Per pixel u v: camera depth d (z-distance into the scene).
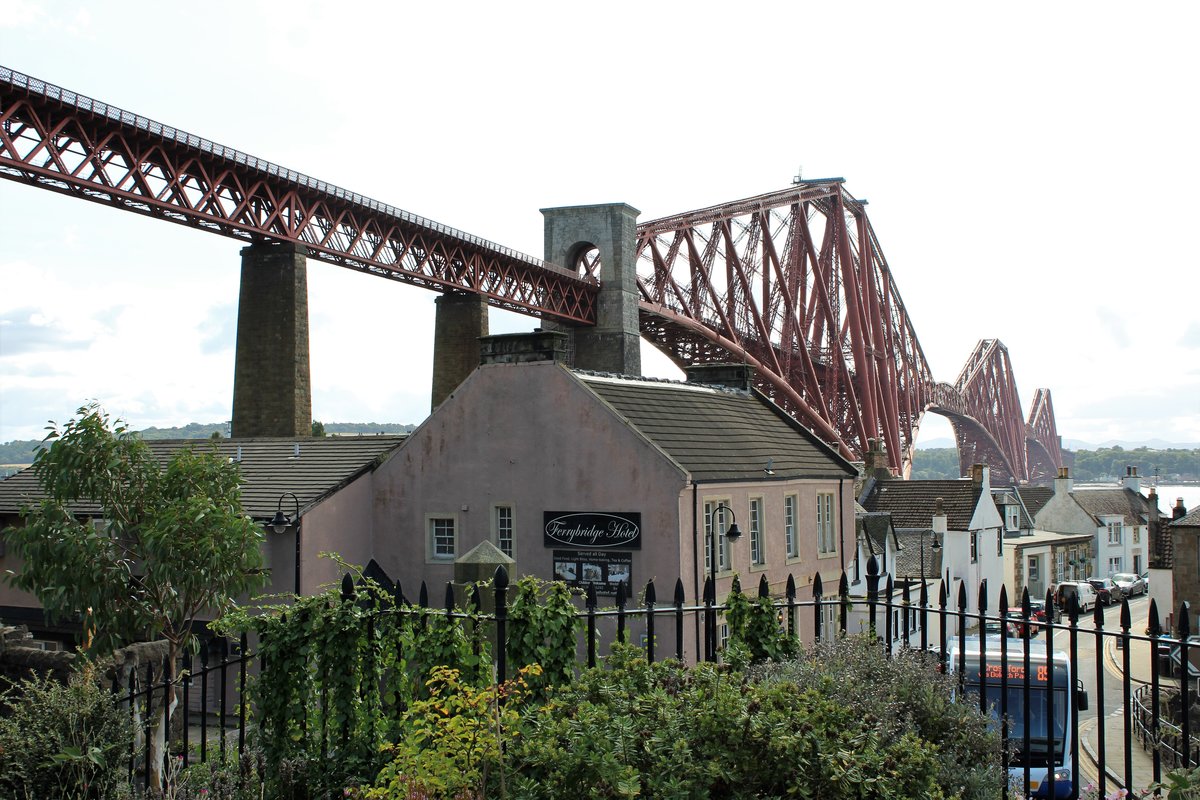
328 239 59.03
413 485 28.19
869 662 9.52
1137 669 36.00
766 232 105.56
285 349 54.25
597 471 25.66
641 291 95.50
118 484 18.25
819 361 111.94
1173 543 39.72
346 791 9.49
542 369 26.56
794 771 7.63
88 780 9.70
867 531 37.22
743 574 26.70
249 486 28.14
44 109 43.34
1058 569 61.91
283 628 10.72
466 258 73.12
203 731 11.04
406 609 10.69
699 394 31.20
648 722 8.05
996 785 8.64
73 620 27.14
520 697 9.54
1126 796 8.34
